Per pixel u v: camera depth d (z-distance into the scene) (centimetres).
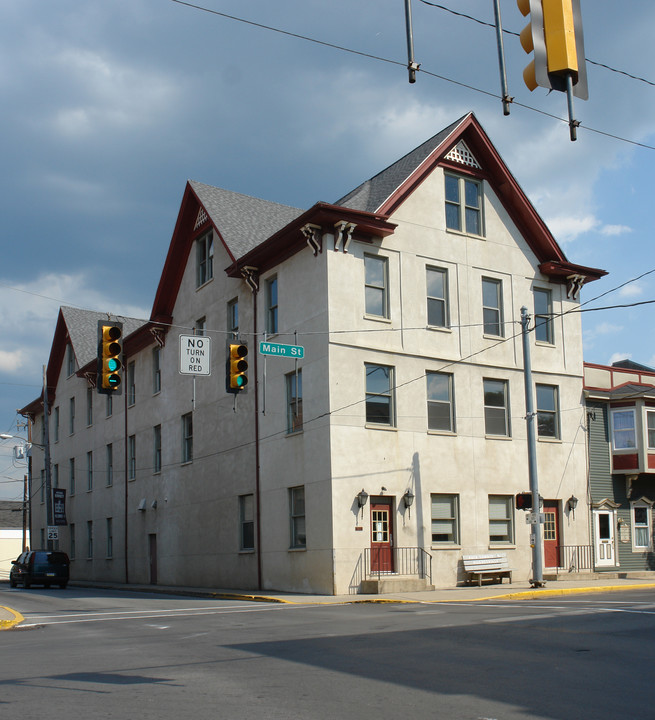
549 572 3006
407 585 2558
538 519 2580
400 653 1174
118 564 4222
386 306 2794
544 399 3152
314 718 776
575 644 1238
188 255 3681
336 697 873
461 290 2988
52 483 5475
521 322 2678
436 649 1207
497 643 1258
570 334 3256
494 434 2973
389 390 2756
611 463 3269
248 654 1202
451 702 843
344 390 2633
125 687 952
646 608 1791
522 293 3152
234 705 839
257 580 2897
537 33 977
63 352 5403
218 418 3288
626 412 3275
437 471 2795
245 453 3061
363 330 2709
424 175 2923
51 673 1067
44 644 1416
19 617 1920
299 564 2678
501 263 3116
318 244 2692
